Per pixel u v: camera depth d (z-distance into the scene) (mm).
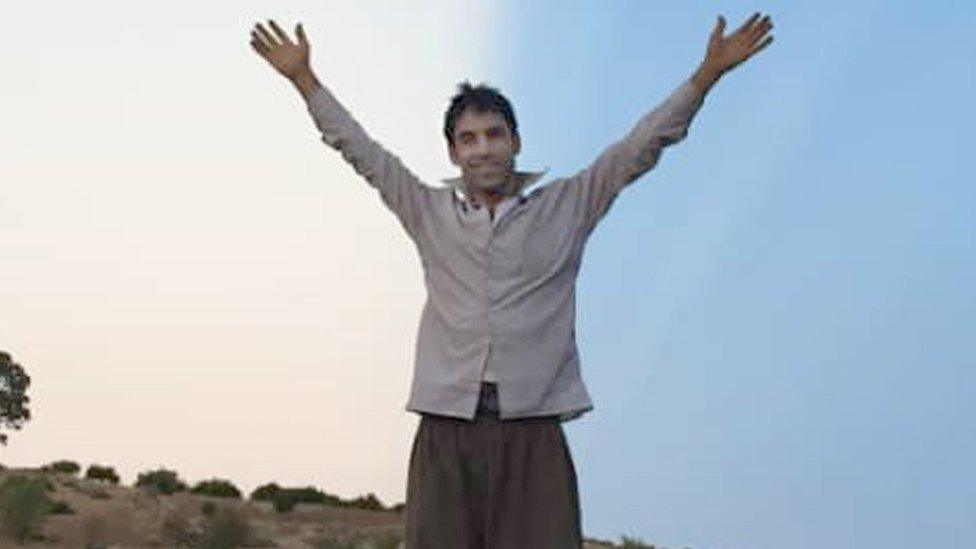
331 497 47469
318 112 5801
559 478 5598
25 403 62062
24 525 32688
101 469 47594
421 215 5703
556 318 5617
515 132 5664
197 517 40250
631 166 5660
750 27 5500
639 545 36781
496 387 5562
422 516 5629
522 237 5570
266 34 5848
